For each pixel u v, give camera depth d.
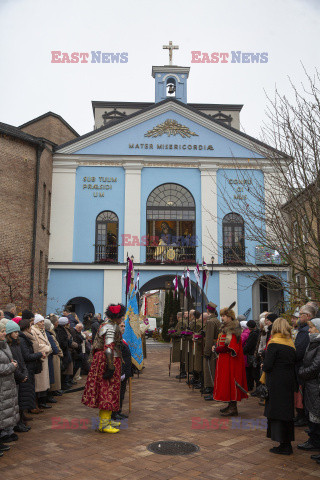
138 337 7.96
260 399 8.37
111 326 6.21
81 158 21.69
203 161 21.81
